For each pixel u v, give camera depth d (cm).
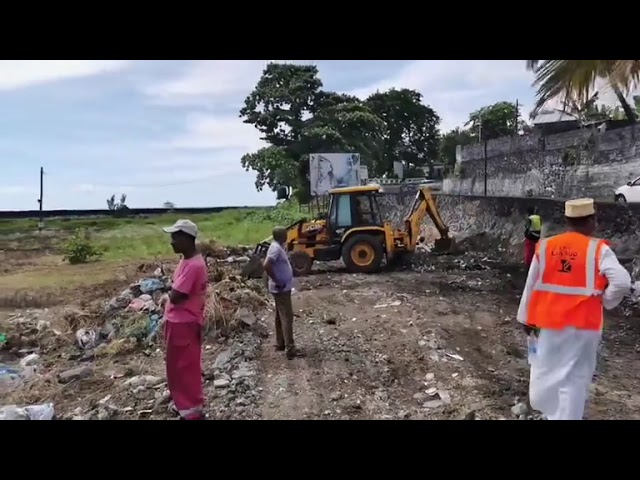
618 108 2464
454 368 746
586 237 460
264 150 4203
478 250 1938
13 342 1036
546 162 2395
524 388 674
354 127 4412
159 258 2067
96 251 2300
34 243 2767
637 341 875
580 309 446
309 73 4450
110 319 1047
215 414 607
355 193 1579
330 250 1559
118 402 659
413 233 1609
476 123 4866
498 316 1011
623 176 1939
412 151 6262
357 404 629
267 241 1600
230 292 1076
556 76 859
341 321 996
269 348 837
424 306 1086
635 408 613
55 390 733
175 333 579
